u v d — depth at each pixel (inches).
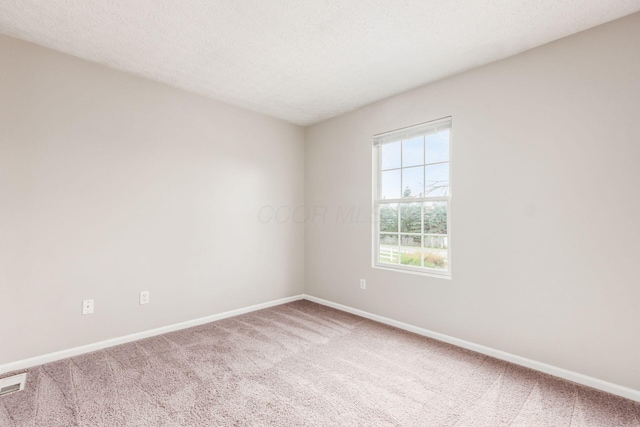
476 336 98.6
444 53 91.6
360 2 69.9
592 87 78.4
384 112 127.2
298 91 119.6
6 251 83.4
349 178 141.3
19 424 62.5
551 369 83.7
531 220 87.9
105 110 100.3
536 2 69.3
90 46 89.1
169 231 114.7
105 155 100.1
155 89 111.3
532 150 87.9
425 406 69.7
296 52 91.9
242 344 103.1
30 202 86.8
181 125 118.1
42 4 70.7
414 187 119.3
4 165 83.2
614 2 68.9
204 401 71.0
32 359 86.6
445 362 90.7
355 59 95.5
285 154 155.6
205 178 125.0
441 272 109.7
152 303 110.3
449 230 108.0
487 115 97.0
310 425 63.2
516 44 86.4
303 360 91.8
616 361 74.6
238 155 136.3
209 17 75.5
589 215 78.6
